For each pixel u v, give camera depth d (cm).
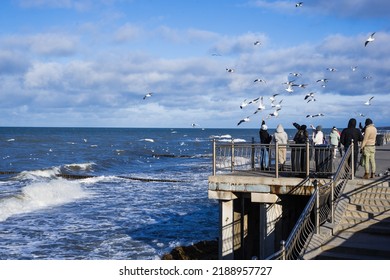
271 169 1528
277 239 1309
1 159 5784
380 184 1230
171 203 2784
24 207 2558
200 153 8462
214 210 2591
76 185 3219
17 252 1719
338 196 1195
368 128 1307
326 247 952
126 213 2470
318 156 1353
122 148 8962
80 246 1823
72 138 13375
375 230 1021
